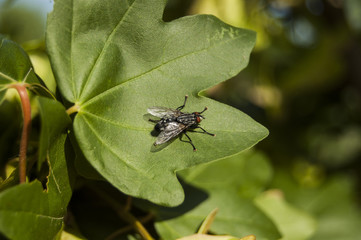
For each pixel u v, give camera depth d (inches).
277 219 8.9
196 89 7.4
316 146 13.1
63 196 7.0
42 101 6.6
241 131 7.3
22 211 6.6
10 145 7.5
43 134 6.5
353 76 12.2
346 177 12.0
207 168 8.4
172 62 7.4
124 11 7.3
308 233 8.9
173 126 7.2
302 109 12.6
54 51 7.1
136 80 7.3
